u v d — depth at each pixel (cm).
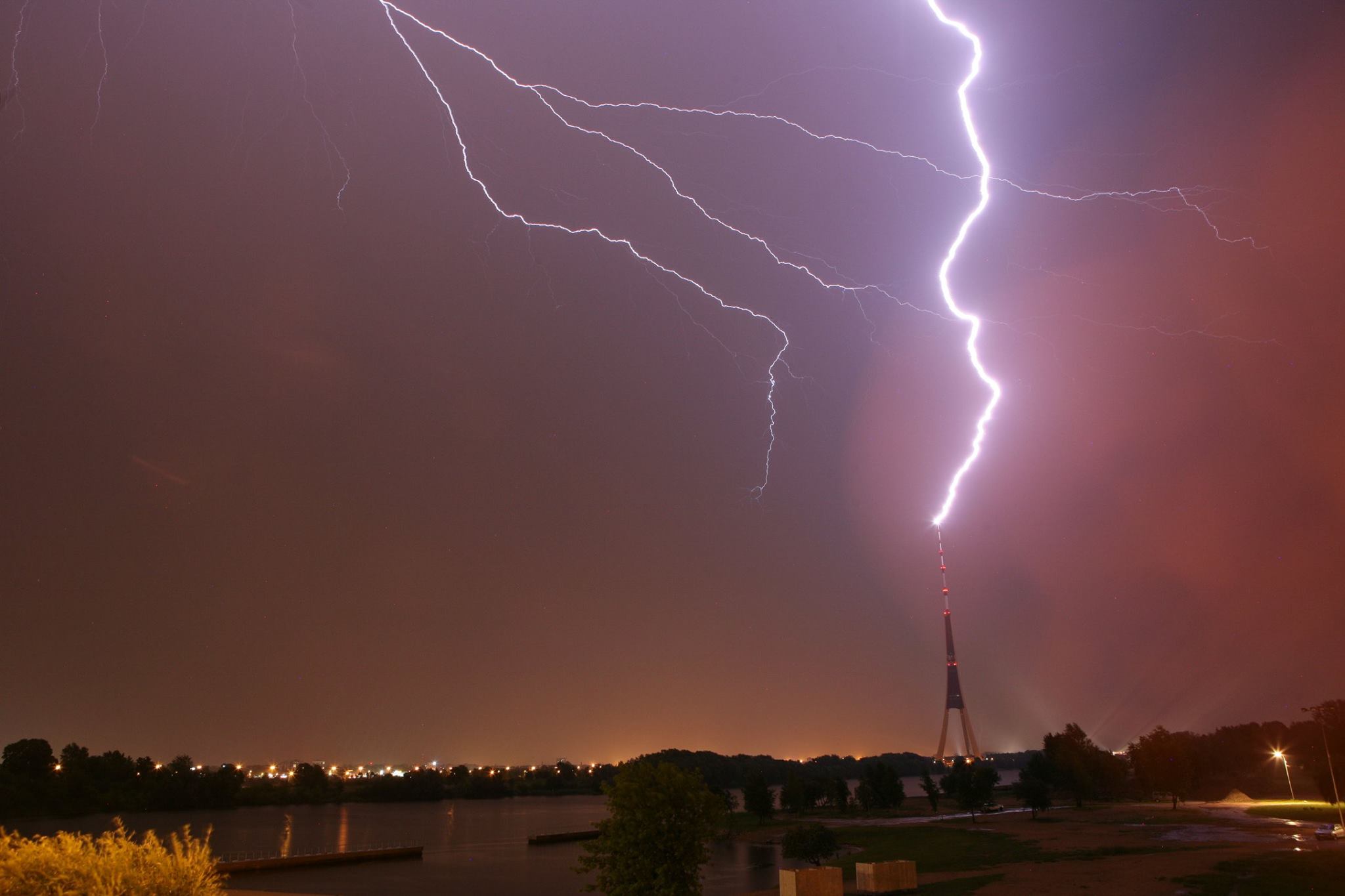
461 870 6475
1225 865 2788
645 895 1956
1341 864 2678
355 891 5147
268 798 16312
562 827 11569
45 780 11100
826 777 11938
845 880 3284
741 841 7812
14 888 1122
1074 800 9319
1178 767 7338
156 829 10081
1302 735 11719
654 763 2117
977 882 2906
